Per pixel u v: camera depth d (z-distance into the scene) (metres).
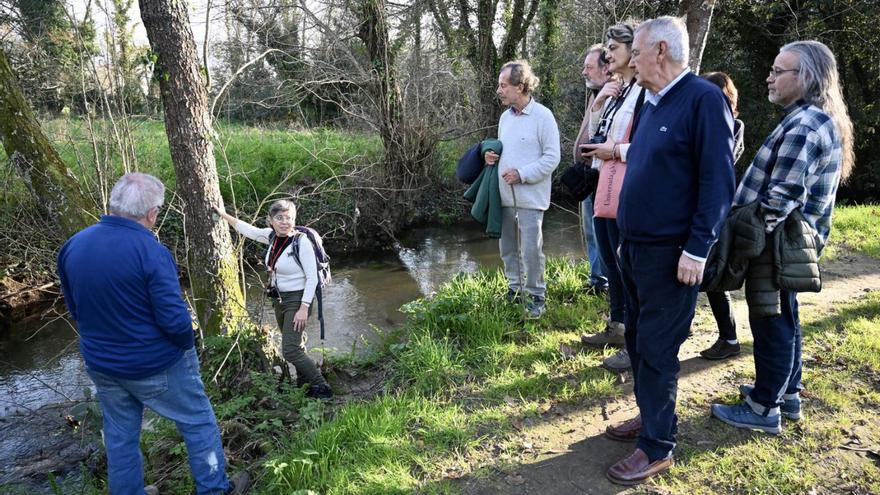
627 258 2.82
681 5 5.66
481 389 3.94
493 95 13.66
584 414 3.55
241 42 9.25
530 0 14.80
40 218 7.74
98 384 2.81
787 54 2.87
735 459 3.00
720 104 2.44
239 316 4.41
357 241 10.67
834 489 2.75
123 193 2.69
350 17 10.58
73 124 6.63
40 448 4.39
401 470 3.07
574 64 13.71
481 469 3.06
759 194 2.95
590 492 2.84
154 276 2.66
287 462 3.14
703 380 3.84
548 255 9.64
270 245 4.33
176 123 4.11
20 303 7.90
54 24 6.83
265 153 11.07
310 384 4.25
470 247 10.88
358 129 11.43
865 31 13.10
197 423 2.95
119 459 2.88
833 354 4.09
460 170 5.09
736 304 5.36
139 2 3.96
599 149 3.80
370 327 6.71
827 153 2.79
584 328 4.81
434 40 13.27
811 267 2.83
